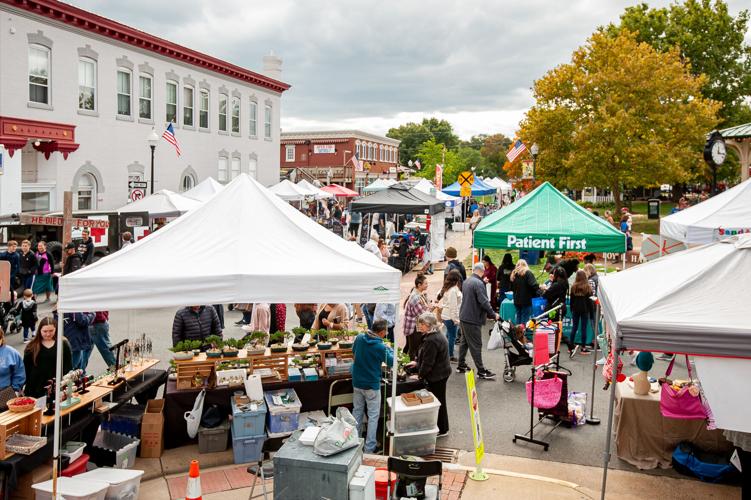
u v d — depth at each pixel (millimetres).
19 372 7469
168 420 8266
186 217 7715
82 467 7035
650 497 7113
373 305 13883
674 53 36125
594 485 7414
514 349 12062
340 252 7641
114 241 21422
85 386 7812
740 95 47469
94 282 6516
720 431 7805
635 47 35656
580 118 35188
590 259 15164
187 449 8305
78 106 25031
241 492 7117
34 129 22375
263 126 38750
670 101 34844
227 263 7125
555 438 8828
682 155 34594
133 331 15289
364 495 5574
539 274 22406
